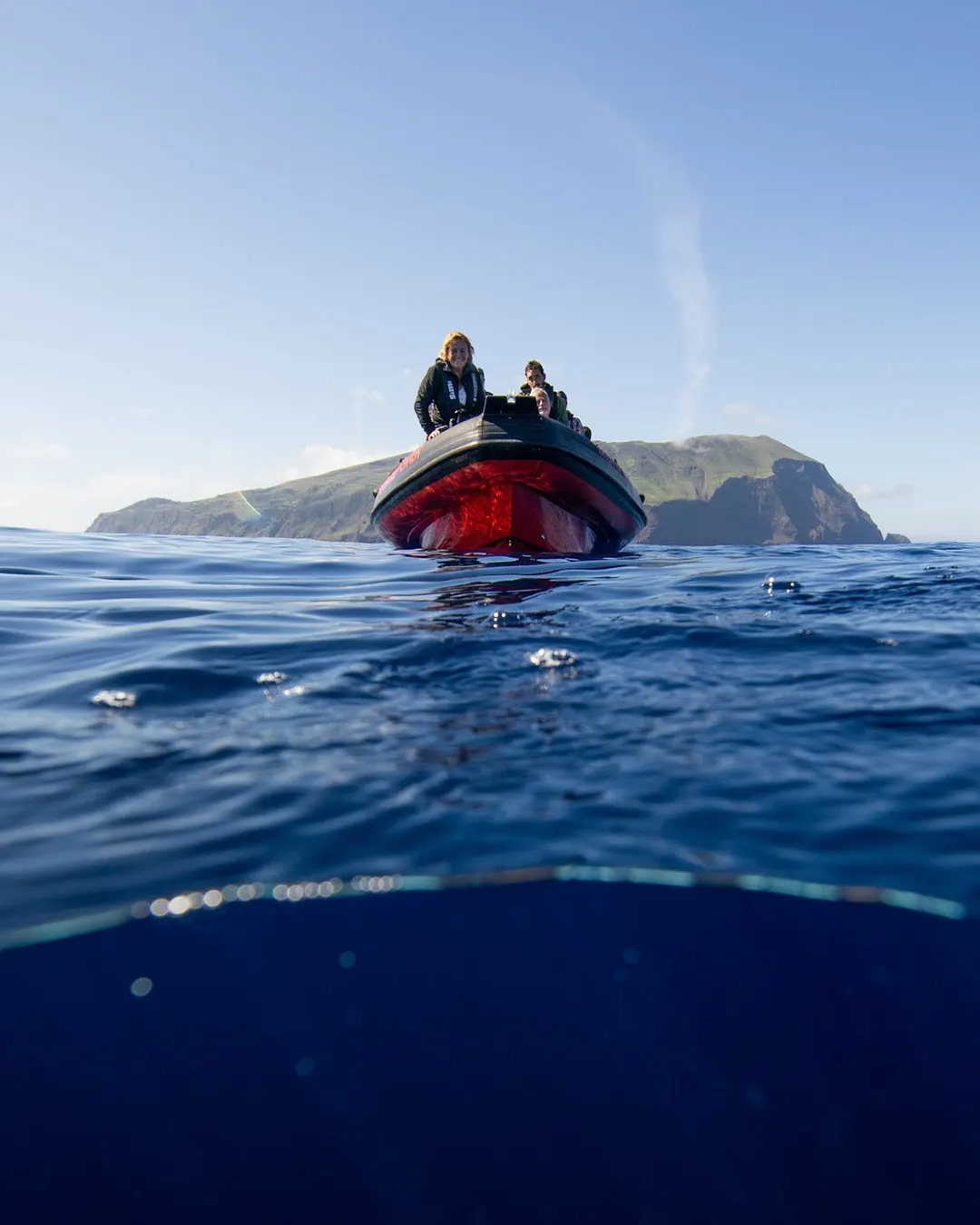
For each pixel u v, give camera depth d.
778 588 4.70
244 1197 0.75
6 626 3.68
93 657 3.04
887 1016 0.99
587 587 4.94
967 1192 0.78
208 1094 0.86
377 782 1.79
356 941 1.13
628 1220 0.73
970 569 5.75
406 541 10.29
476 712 2.31
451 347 9.45
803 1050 0.94
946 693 2.45
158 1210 0.74
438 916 1.19
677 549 9.91
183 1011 0.98
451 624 3.62
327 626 3.63
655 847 1.45
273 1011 0.98
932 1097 0.88
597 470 8.71
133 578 5.88
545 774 1.83
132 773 1.85
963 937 1.15
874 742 2.03
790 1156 0.81
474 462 8.27
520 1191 0.77
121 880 1.34
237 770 1.87
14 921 1.20
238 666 2.86
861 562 6.73
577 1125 0.84
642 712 2.29
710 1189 0.77
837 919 1.20
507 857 1.41
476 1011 0.98
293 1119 0.83
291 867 1.39
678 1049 0.92
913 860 1.40
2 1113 0.84
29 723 2.23
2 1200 0.75
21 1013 0.98
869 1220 0.74
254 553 8.62
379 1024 0.96
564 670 2.78
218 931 1.15
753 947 1.12
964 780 1.77
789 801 1.67
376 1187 0.77
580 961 1.09
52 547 8.00
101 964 1.08
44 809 1.65
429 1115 0.83
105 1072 0.89
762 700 2.41
